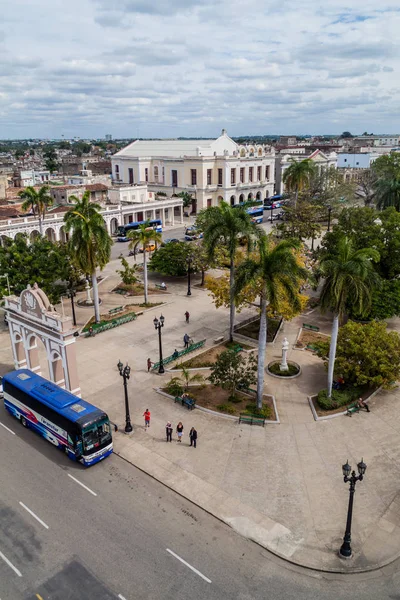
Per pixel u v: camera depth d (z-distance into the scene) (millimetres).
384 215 54312
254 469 25625
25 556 20297
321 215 88562
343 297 29266
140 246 78125
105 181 109625
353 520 22172
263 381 33438
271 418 30219
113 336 43719
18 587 18812
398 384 33969
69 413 26328
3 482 25016
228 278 44375
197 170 105688
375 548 20625
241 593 18422
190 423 29938
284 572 19453
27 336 34844
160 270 59250
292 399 32562
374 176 101938
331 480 24781
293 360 38250
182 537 21219
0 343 42750
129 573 19359
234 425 29641
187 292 56750
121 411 31438
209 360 38312
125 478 25266
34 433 29812
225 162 104688
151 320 47719
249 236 39500
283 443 27797
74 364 32094
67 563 19891
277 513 22594
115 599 18219
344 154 162875
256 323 46375
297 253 45375
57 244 50781
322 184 96750
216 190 107625
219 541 21016
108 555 20250
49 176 152125
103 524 22016
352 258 29234
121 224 87812
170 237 86688
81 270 48969
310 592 18516
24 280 43125
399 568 19703
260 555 20297
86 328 44656
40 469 26094
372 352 31516
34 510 22953
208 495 23766
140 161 114812
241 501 23359
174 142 122062
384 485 24375
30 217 73625
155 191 113625
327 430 28984
